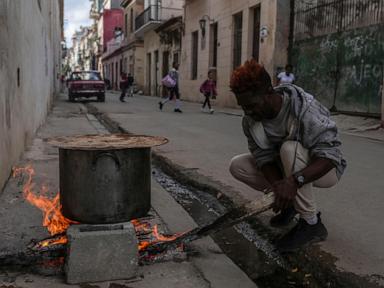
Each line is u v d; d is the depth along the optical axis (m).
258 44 17.97
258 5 17.50
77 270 2.69
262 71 2.74
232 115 15.47
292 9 16.12
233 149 7.72
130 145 2.82
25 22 6.62
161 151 7.45
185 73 26.42
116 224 2.82
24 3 6.48
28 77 7.08
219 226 2.88
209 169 6.03
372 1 12.16
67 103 21.78
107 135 3.40
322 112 2.86
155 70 34.84
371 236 3.52
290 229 3.63
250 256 3.35
